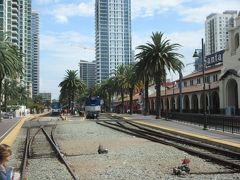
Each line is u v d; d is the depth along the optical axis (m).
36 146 26.53
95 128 45.34
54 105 128.75
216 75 78.75
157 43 65.06
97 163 17.81
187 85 98.12
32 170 16.16
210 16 89.44
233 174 14.21
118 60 198.62
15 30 163.88
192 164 16.77
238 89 61.28
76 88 137.62
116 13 198.12
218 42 86.31
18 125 54.31
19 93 149.00
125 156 19.97
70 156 20.89
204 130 36.91
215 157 17.92
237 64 62.97
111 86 130.38
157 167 16.25
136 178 13.69
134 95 148.25
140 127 46.44
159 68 64.38
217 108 73.88
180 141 28.12
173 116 58.66
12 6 162.38
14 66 62.62
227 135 30.72
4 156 6.34
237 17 63.97
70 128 46.31
